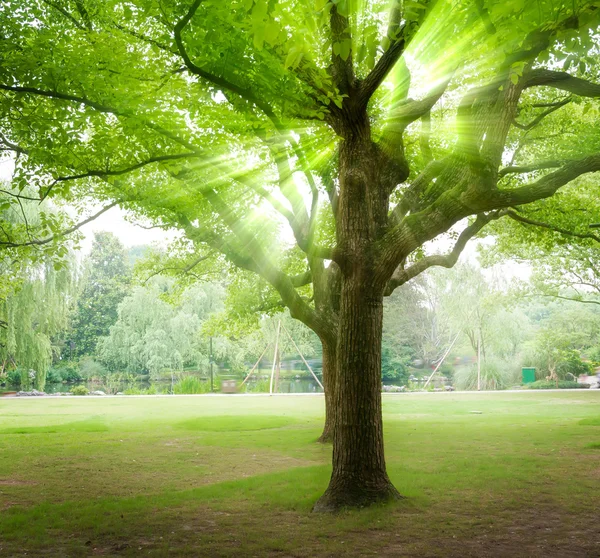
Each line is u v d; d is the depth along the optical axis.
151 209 13.73
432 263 15.77
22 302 32.88
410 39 7.16
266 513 7.81
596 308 58.41
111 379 48.78
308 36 6.80
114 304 66.19
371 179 8.34
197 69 7.39
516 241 21.08
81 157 10.63
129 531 7.06
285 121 9.10
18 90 8.56
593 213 18.11
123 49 9.55
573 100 15.49
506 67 7.52
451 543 6.39
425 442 14.52
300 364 63.56
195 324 45.50
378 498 7.86
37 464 11.95
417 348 59.91
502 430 16.94
